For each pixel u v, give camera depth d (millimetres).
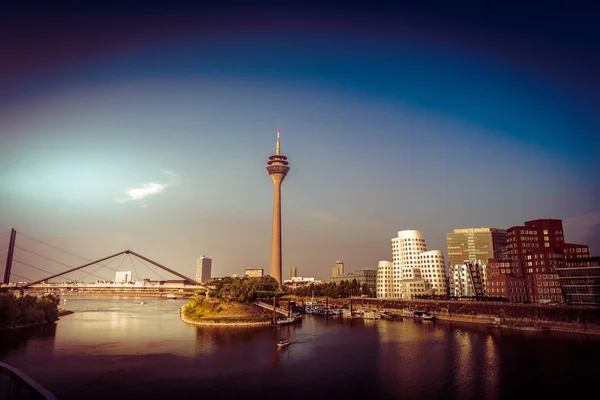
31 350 134625
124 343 148500
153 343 148875
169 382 98875
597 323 155125
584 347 133000
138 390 92750
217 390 92938
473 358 122312
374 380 100500
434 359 122062
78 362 118000
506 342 146625
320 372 108000
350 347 142250
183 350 135875
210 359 122750
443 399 86875
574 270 192625
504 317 195375
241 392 91625
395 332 180125
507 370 107938
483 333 171000
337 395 89625
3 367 91312
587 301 186250
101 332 176375
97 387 94750
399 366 114000
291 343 150250
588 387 93438
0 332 171500
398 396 88812
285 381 99938
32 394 83188
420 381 99500
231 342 152000
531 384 96062
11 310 180625
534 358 120188
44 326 194875
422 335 169875
